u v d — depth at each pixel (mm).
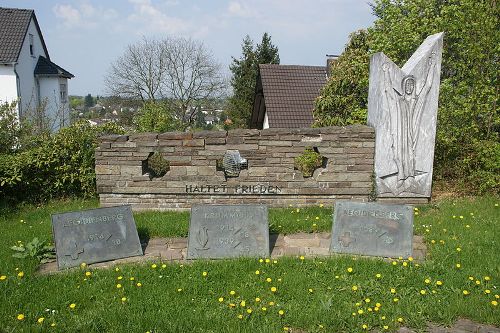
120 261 5246
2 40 20828
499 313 3941
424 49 7285
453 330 3801
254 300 4191
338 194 7301
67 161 8242
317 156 11086
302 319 3869
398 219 5309
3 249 5543
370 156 7195
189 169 7125
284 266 4902
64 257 5070
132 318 3887
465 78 8672
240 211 5359
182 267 4922
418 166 7289
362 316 3936
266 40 34156
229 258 5164
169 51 33281
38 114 15055
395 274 4684
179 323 3812
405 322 3891
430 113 7180
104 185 7133
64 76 24547
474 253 5223
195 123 36688
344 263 4918
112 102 32938
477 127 8344
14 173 7664
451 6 9055
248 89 33688
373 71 7230
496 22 8227
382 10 11617
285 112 19734
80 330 3762
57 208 7660
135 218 6711
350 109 12078
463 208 7000
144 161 7266
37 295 4316
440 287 4430
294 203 7289
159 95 33594
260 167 7168
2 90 20359
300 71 21641
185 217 6758
